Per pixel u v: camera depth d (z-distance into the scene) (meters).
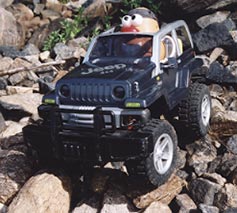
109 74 1.52
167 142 1.51
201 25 2.22
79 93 1.51
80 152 1.49
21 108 1.83
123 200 1.51
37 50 2.29
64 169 1.57
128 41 1.62
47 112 1.54
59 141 1.50
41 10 2.74
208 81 1.93
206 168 1.62
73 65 2.14
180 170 1.63
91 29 2.38
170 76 1.61
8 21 2.38
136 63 1.57
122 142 1.45
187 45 1.75
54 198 1.50
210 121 1.71
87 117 1.49
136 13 1.70
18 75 2.03
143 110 1.47
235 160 1.60
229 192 1.52
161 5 2.31
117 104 1.49
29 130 1.53
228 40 2.07
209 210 1.49
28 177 1.57
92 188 1.55
